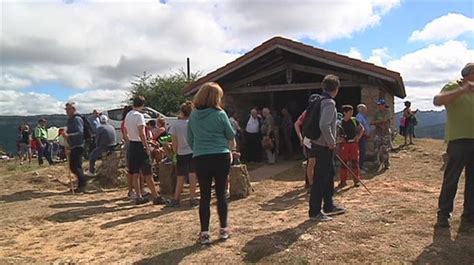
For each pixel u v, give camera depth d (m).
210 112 5.22
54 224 6.87
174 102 33.78
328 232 5.43
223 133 5.27
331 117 5.64
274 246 5.03
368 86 13.05
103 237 6.03
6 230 6.54
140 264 4.80
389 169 11.21
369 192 8.17
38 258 5.23
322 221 5.90
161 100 33.78
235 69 13.76
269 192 8.94
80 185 10.02
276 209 7.25
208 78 14.11
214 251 5.02
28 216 7.37
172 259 4.86
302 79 17.11
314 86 14.11
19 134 19.58
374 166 11.53
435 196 7.61
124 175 10.65
